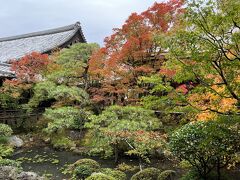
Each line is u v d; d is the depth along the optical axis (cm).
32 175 1451
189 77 795
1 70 2792
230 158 1053
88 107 2444
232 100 831
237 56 762
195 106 885
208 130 878
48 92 2361
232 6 664
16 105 2706
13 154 2064
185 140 1030
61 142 2242
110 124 1730
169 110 928
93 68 2188
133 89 1891
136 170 1633
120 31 2025
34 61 2525
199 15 700
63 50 2738
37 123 2612
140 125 1636
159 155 1803
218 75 813
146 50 1903
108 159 1905
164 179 1280
